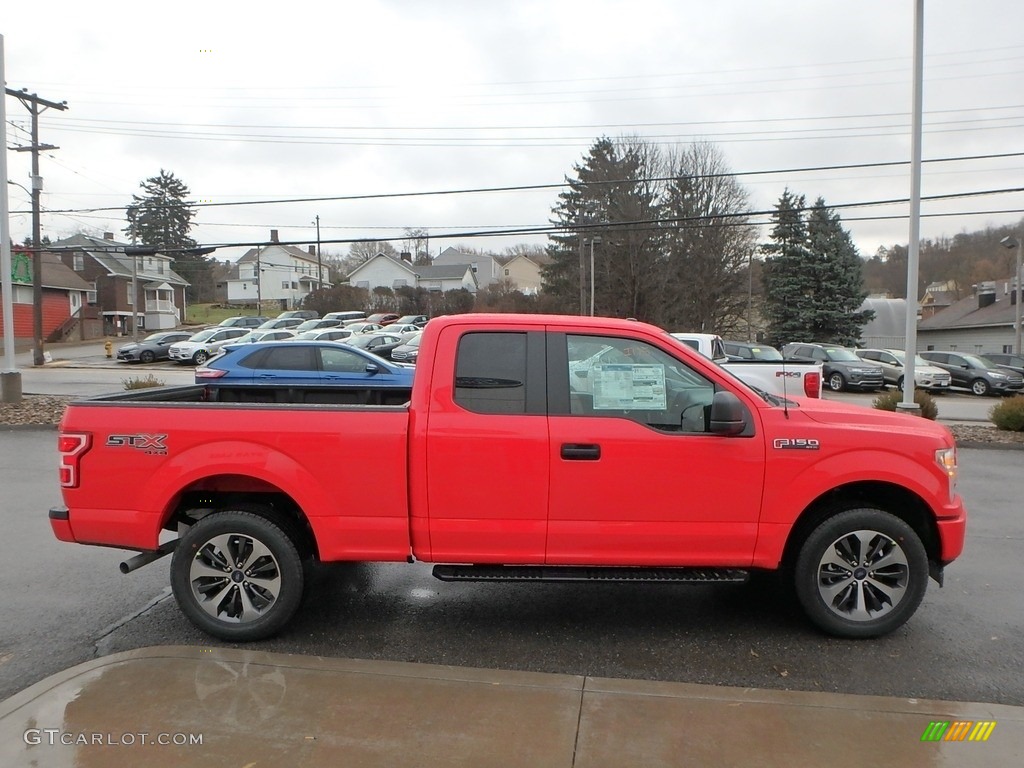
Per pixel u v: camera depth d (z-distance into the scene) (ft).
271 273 287.69
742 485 12.78
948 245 236.43
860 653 12.88
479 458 12.72
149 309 205.05
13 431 42.32
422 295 213.87
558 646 13.16
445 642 13.32
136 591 16.12
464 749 9.25
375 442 12.82
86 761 8.95
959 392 93.56
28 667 12.26
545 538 12.85
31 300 161.17
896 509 14.14
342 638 13.47
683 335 44.52
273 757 9.04
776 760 9.06
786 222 144.97
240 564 13.26
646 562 13.02
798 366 31.24
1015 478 30.81
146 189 233.35
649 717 10.09
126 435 13.04
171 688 10.82
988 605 15.34
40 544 19.76
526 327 13.17
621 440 12.69
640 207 169.99
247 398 19.36
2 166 50.42
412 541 13.04
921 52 44.09
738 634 13.71
